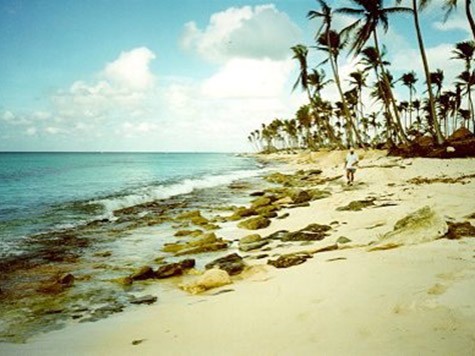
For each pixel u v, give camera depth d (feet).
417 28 89.56
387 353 11.31
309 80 162.40
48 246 35.88
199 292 22.20
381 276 18.35
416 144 98.07
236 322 15.98
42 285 24.77
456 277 16.53
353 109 218.38
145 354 13.98
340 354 11.75
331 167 124.57
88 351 14.85
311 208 50.19
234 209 58.85
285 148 492.54
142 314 19.08
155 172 166.91
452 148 86.38
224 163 285.02
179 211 57.93
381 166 86.63
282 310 16.44
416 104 234.79
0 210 57.72
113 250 34.47
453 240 22.98
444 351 10.89
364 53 133.28
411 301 14.60
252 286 21.15
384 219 35.24
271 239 34.94
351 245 27.73
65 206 61.57
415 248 22.48
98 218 51.57
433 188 50.65
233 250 33.14
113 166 225.15
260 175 138.72
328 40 123.95
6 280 25.84
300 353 12.24
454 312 13.07
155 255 32.71
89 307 20.81
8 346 15.92
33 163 264.31
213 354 13.20
